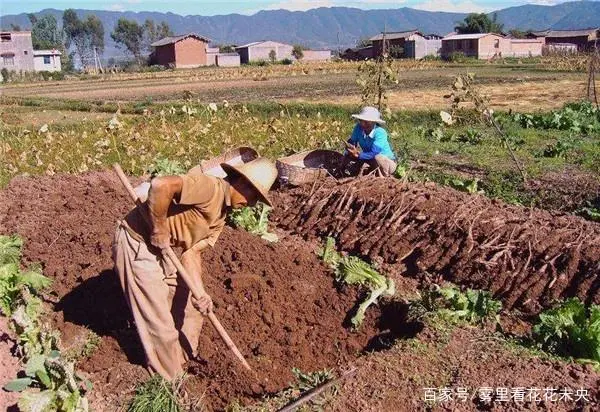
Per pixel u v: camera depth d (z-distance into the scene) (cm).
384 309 674
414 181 1028
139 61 11181
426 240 791
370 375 530
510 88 3403
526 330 630
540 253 710
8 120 2442
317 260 760
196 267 554
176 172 1134
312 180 1010
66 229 838
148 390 527
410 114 2145
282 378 580
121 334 618
